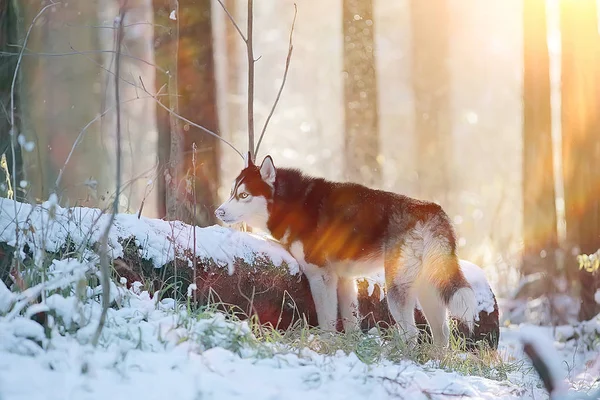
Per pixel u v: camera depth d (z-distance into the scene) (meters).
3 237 6.07
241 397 4.70
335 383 5.30
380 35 32.09
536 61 12.77
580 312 11.16
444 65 25.05
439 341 7.74
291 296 7.70
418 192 23.25
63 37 22.48
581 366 9.30
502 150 32.59
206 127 10.05
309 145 28.94
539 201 12.53
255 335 6.23
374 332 7.30
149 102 22.34
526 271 12.44
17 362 4.77
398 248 7.73
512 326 11.55
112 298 5.96
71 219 6.43
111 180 20.55
